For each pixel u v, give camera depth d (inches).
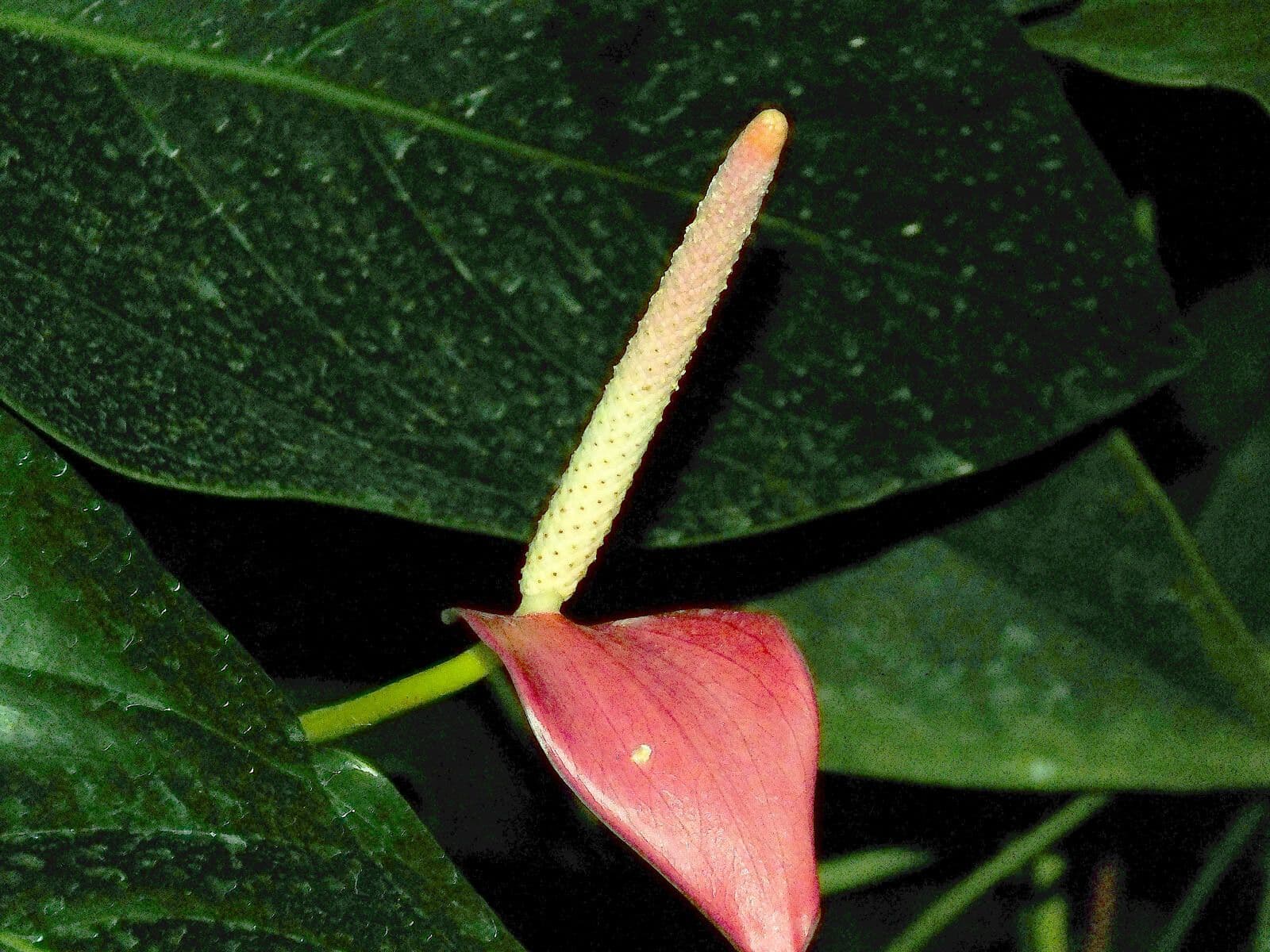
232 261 17.2
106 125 17.1
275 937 16.3
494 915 16.4
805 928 15.0
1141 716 19.0
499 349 17.6
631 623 16.4
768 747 15.6
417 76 17.3
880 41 17.3
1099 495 19.4
